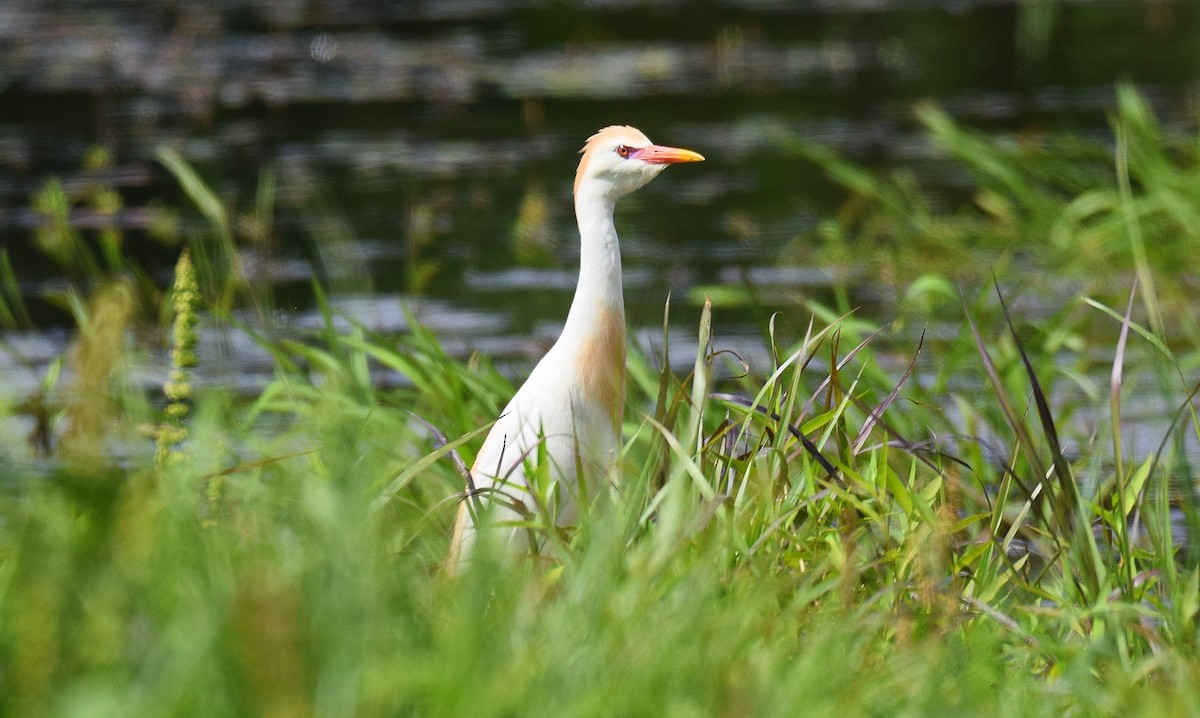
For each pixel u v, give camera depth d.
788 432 8.49
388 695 5.75
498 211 20.05
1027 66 27.00
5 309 15.46
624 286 17.20
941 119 19.17
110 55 27.66
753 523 7.91
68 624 5.99
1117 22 30.22
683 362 14.30
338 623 5.80
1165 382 9.23
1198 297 16.44
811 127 23.66
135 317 14.33
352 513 6.66
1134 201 17.22
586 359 9.02
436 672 5.77
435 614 6.58
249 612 5.46
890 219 18.59
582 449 8.91
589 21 31.25
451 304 16.56
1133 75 25.84
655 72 27.25
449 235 19.14
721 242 18.97
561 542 7.51
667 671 6.11
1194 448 11.75
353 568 6.13
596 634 6.36
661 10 32.31
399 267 17.88
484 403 10.69
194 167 21.66
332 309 12.33
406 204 20.16
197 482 7.62
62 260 17.67
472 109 25.22
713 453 8.53
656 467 8.43
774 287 17.09
